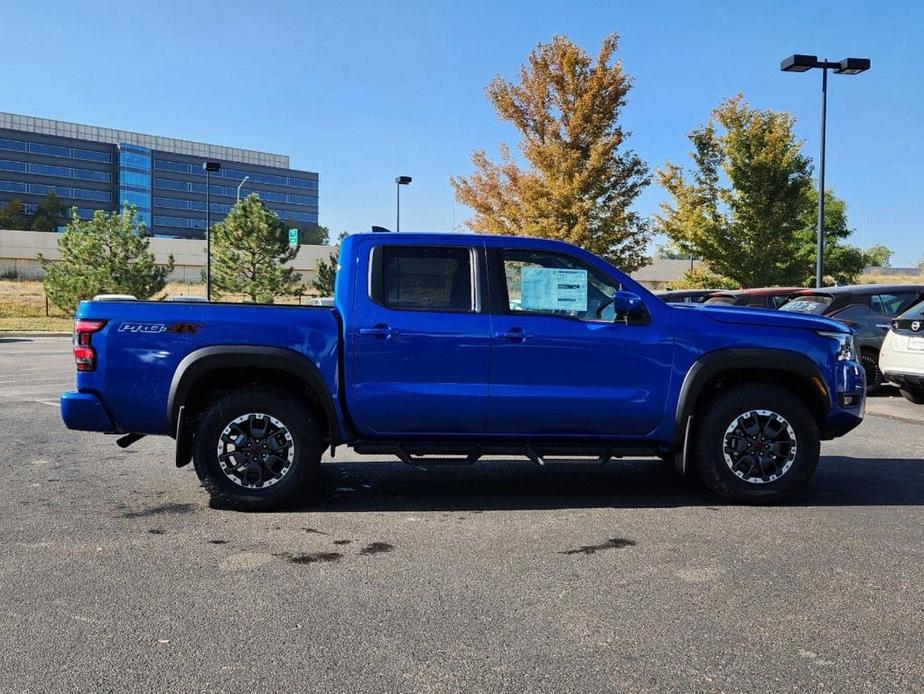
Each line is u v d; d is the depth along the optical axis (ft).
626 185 80.18
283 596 12.89
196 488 20.39
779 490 18.66
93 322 17.75
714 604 12.57
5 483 20.86
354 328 18.02
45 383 43.70
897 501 19.27
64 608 12.32
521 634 11.41
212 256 123.85
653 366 18.37
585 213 78.28
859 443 27.43
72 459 24.06
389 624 11.76
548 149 78.48
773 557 14.92
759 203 75.66
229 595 12.92
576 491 20.38
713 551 15.30
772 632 11.50
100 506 18.56
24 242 279.90
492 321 18.22
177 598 12.78
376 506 18.76
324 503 19.03
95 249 105.09
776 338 18.62
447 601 12.69
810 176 76.84
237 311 17.97
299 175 535.19
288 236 120.06
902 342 34.71
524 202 81.05
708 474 18.66
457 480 21.66
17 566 14.30
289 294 120.98
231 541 15.92
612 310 18.80
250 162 526.57
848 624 11.78
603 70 77.87
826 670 10.32
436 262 18.53
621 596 12.91
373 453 18.24
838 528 16.88
